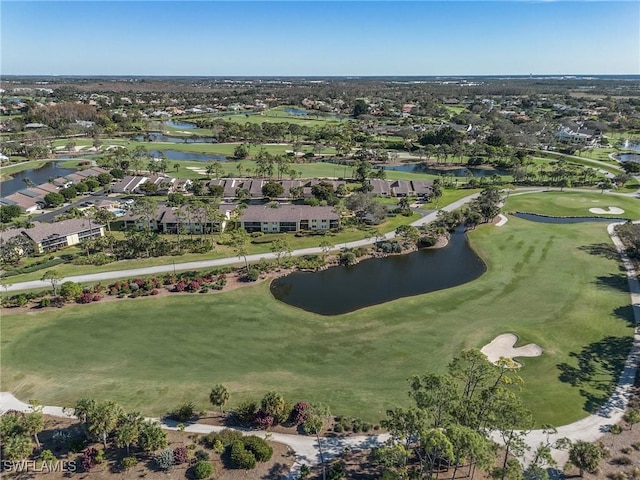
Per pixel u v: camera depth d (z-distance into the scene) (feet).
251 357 195.52
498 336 212.64
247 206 392.68
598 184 508.12
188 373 184.34
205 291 255.70
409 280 279.69
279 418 154.40
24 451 131.85
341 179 529.86
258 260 302.45
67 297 240.32
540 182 524.11
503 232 361.51
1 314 230.68
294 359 194.18
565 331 217.56
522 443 125.90
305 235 353.31
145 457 141.90
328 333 215.31
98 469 137.08
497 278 278.87
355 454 144.05
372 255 318.24
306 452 144.66
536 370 187.21
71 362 191.21
